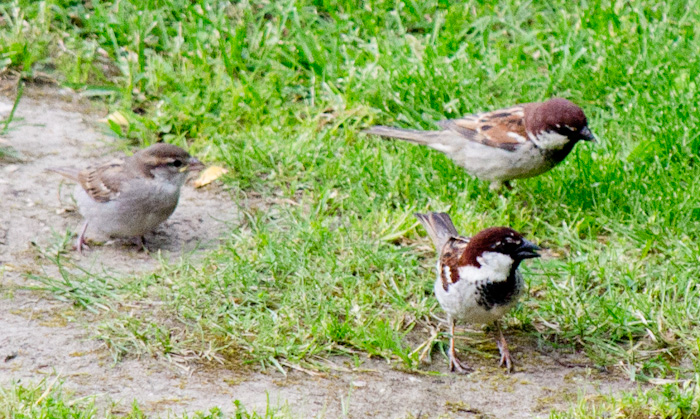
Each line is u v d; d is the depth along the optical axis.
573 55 15.20
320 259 10.87
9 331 9.27
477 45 15.68
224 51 14.93
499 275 8.69
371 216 11.70
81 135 13.60
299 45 15.24
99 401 8.26
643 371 9.33
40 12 15.52
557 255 11.40
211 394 8.51
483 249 8.63
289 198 12.42
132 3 16.00
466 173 12.76
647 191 12.05
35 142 13.26
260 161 12.97
